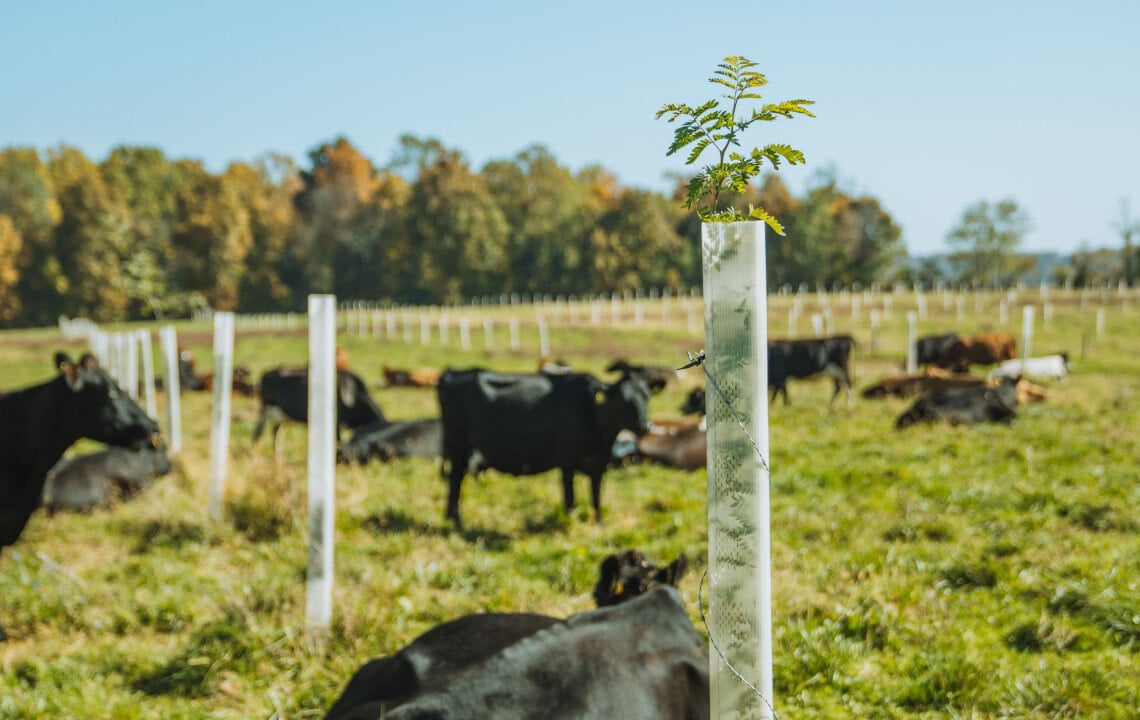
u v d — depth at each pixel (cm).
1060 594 634
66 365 698
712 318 247
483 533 894
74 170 9450
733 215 249
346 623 585
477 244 8944
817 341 1920
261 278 8906
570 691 330
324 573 596
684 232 9506
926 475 1064
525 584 721
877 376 2483
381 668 372
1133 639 570
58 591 679
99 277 7700
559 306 5825
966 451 1215
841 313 4566
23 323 8044
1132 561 709
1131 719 478
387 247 9106
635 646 362
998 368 2253
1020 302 4791
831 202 8969
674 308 5447
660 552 805
